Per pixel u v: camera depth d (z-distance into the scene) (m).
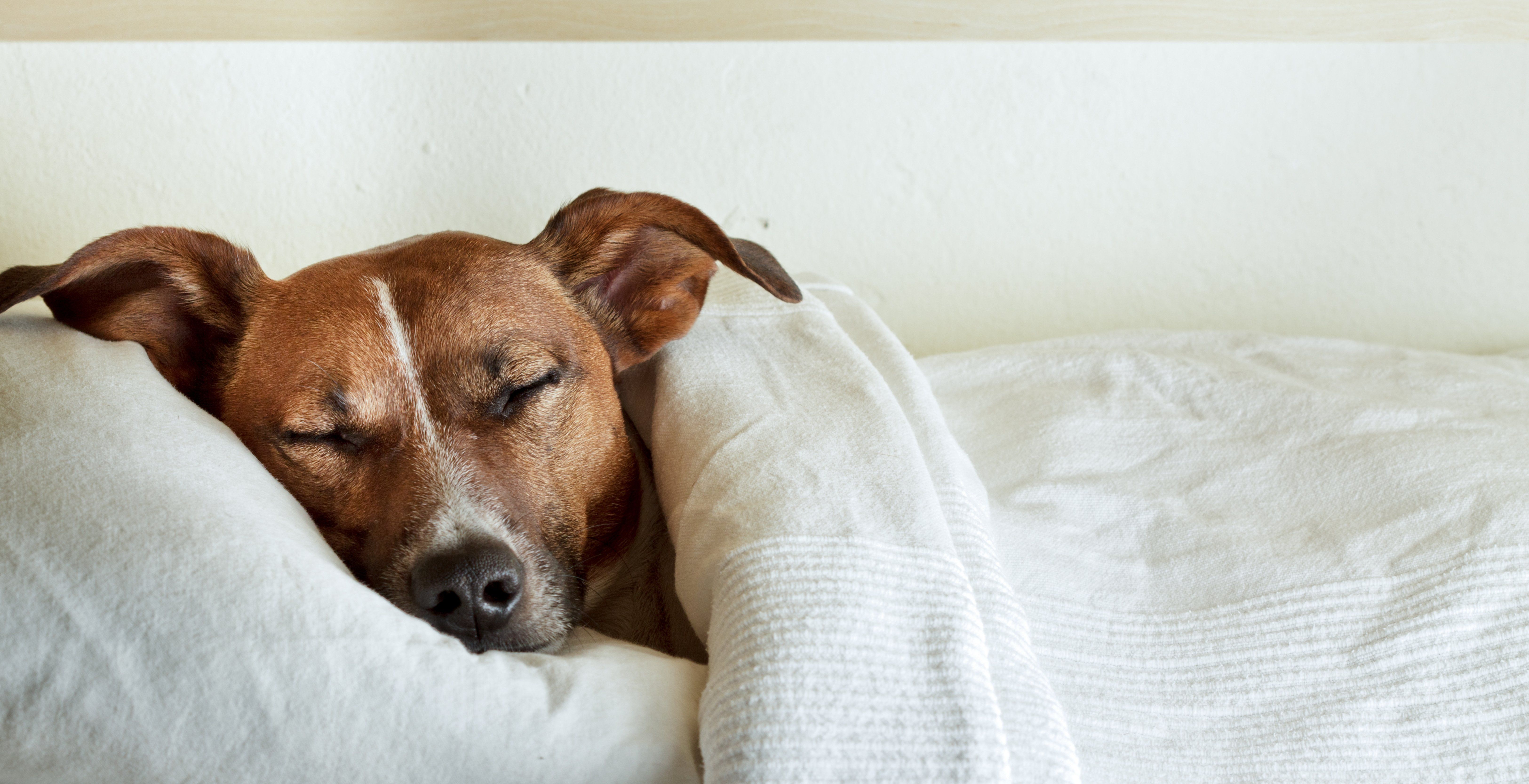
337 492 1.45
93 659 1.01
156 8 2.06
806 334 1.68
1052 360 2.07
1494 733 1.40
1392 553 1.53
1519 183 2.48
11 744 1.00
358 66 2.21
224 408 1.51
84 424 1.16
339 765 1.01
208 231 1.94
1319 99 2.41
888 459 1.35
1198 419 1.89
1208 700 1.44
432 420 1.45
